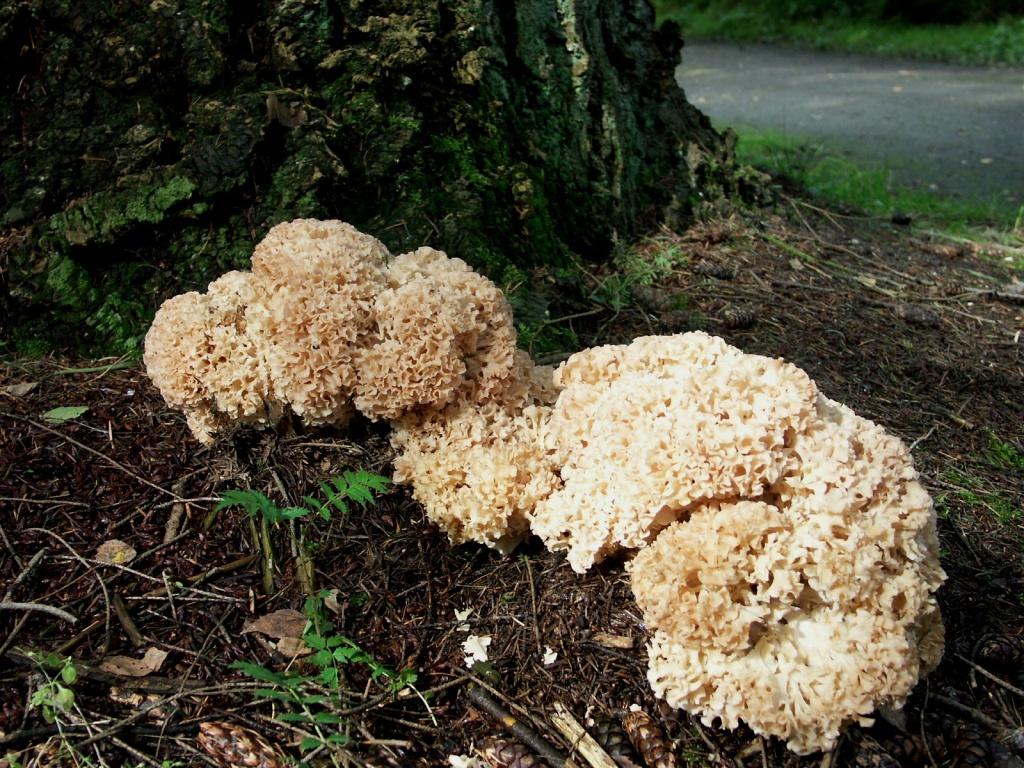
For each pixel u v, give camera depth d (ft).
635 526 2.60
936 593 2.99
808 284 5.22
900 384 4.31
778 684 2.34
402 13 4.09
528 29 4.59
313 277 2.92
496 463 2.81
